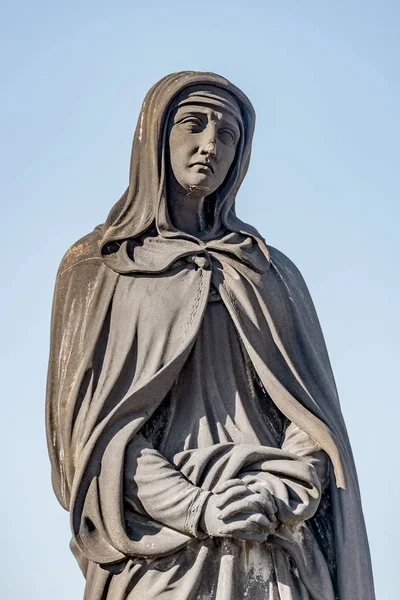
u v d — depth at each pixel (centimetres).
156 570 2069
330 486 2161
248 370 2194
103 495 2086
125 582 2072
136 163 2247
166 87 2233
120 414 2117
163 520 2069
